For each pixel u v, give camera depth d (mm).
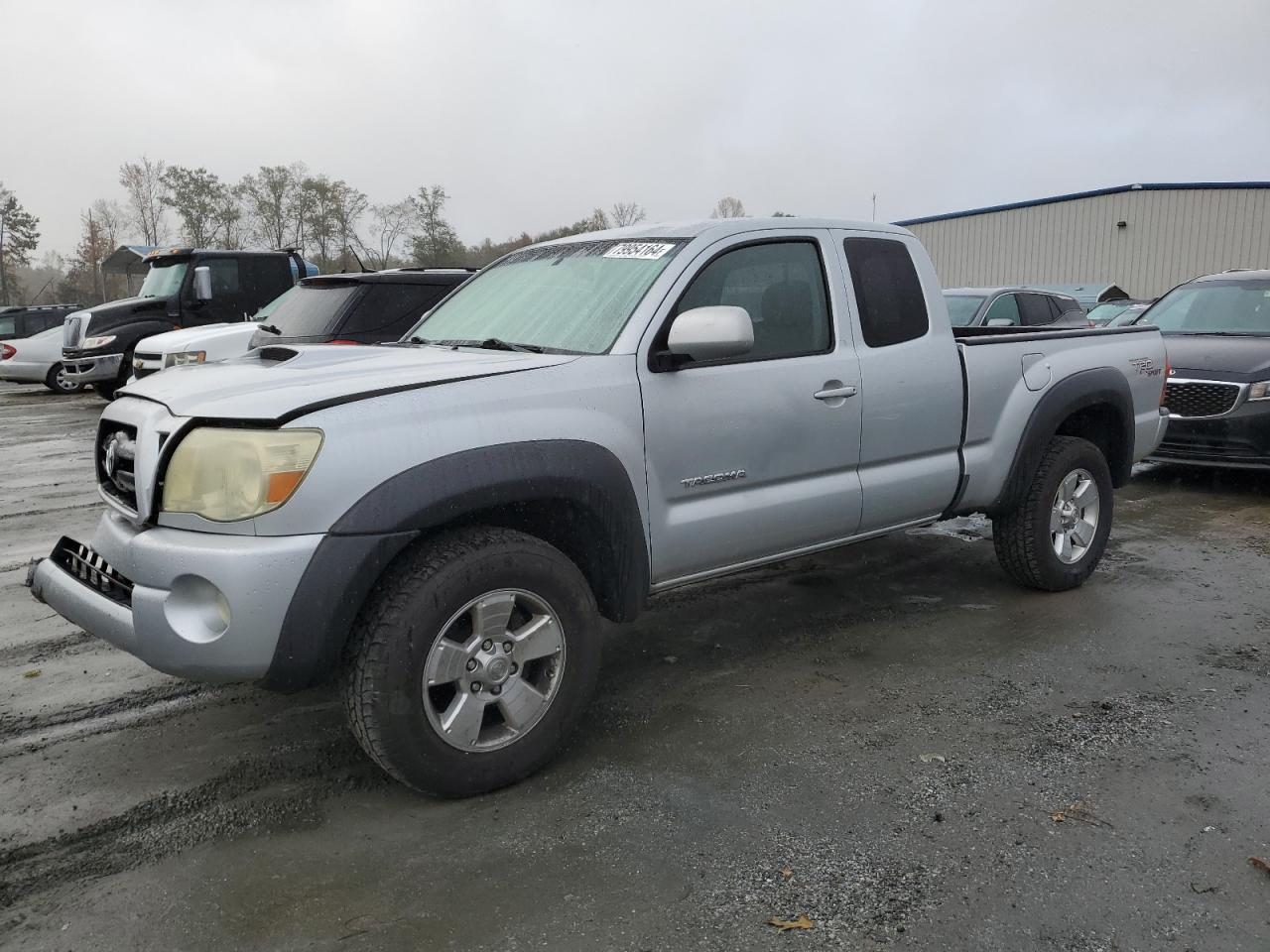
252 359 3771
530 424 3102
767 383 3760
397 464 2836
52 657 4398
